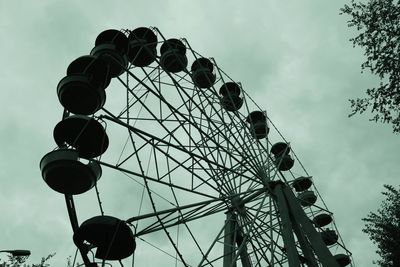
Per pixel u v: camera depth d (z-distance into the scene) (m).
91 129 11.52
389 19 11.98
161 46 18.50
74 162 11.17
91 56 12.70
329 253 11.61
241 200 14.58
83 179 11.42
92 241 11.52
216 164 13.48
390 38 11.95
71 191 11.80
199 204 13.52
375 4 12.22
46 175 11.29
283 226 12.17
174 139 12.90
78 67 12.79
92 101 12.04
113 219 11.20
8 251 13.08
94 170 11.86
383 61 11.94
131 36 17.00
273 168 15.36
